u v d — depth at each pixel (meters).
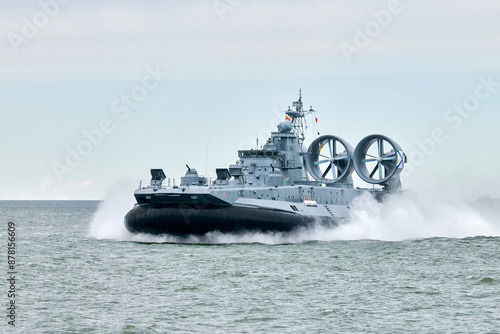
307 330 65.50
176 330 65.44
